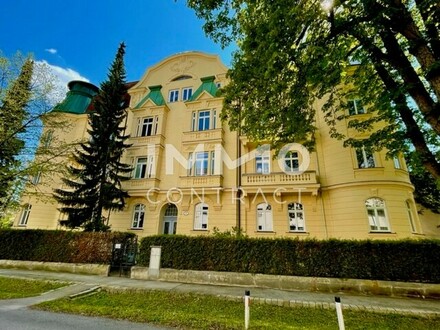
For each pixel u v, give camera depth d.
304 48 7.12
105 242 12.12
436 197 19.20
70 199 15.58
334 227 14.23
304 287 8.99
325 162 15.69
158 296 7.99
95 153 17.20
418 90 6.79
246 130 9.03
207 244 10.54
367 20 6.59
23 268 12.16
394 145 7.95
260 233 15.33
